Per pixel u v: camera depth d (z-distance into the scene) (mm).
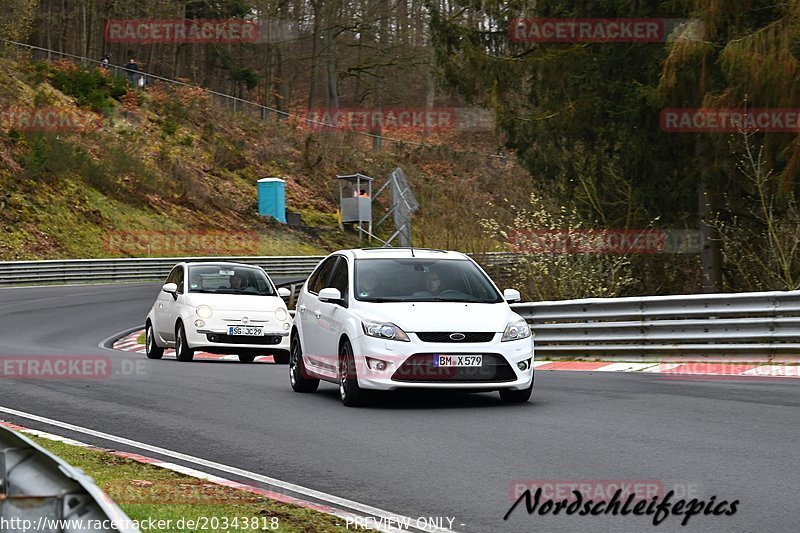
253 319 64188
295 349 45594
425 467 26734
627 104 82375
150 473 25812
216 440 31469
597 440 30422
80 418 36219
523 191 99000
